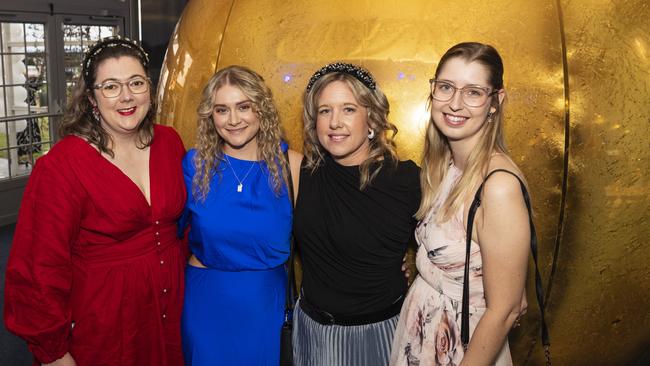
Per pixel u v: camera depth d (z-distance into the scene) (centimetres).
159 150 166
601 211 164
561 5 160
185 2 506
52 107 627
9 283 150
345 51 166
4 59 586
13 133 598
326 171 158
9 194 580
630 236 169
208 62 190
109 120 153
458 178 139
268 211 164
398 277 157
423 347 144
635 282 175
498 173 126
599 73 158
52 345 151
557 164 160
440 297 141
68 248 151
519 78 157
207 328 170
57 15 612
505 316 128
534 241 131
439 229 138
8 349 300
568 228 165
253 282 169
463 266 136
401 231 152
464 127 132
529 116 158
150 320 164
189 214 174
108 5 656
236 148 167
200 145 166
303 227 159
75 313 157
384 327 156
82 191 151
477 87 129
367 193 151
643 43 162
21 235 150
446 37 160
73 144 152
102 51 151
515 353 182
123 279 158
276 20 178
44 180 149
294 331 169
